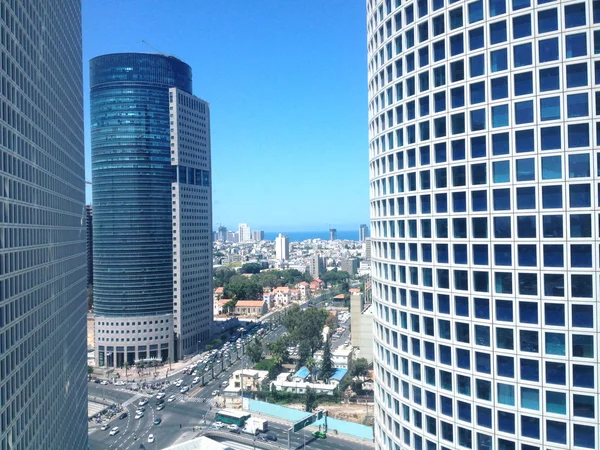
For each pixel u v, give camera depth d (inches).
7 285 2856.8
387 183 3319.4
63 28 4544.8
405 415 3142.2
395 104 3181.6
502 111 2566.4
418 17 2955.2
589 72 2356.1
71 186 4825.3
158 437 6668.3
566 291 2394.2
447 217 2797.7
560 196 2410.2
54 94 4124.0
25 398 3152.1
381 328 3476.9
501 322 2571.4
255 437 6550.2
